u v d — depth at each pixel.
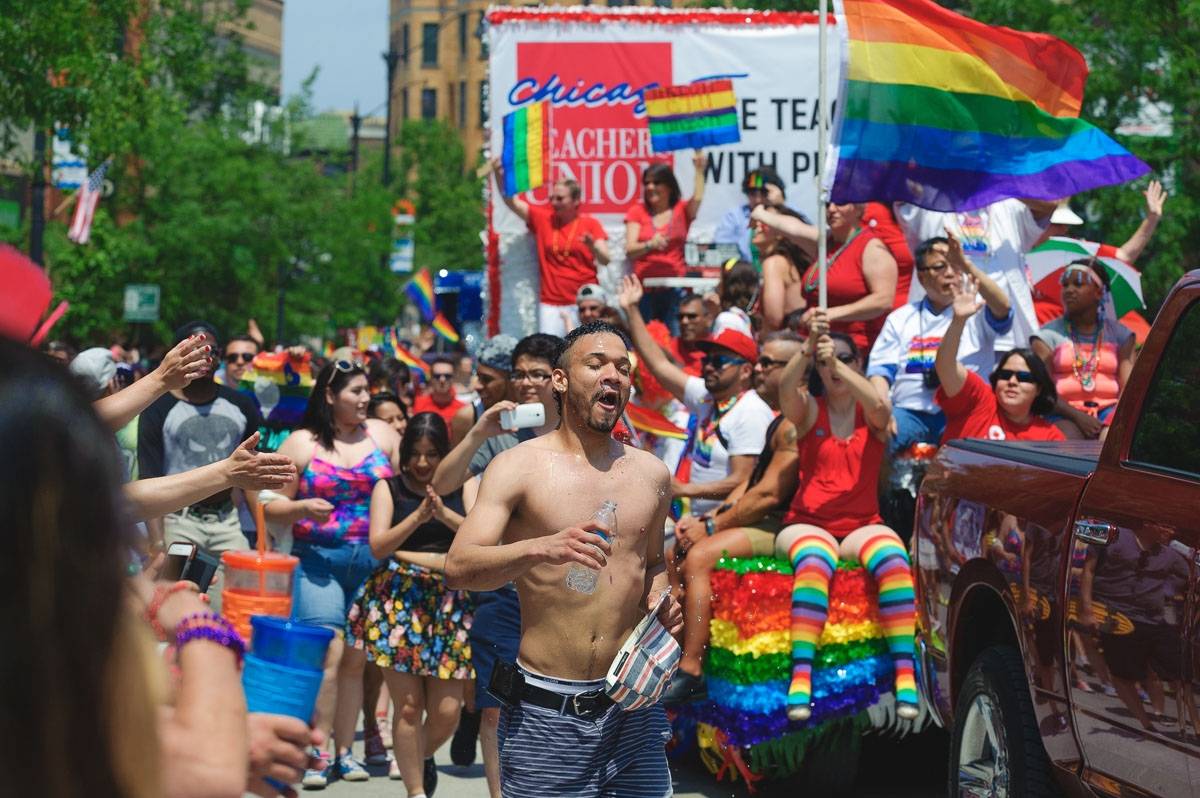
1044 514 5.95
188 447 9.22
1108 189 20.14
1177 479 5.18
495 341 8.73
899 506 9.49
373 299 48.84
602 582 5.41
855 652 8.27
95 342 36.28
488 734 7.62
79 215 23.47
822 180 9.13
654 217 14.75
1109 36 20.66
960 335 8.95
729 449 9.59
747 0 27.66
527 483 5.44
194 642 2.37
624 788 5.51
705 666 8.54
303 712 2.56
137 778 1.94
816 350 8.27
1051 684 5.79
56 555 1.84
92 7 22.16
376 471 8.84
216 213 38.47
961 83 9.76
